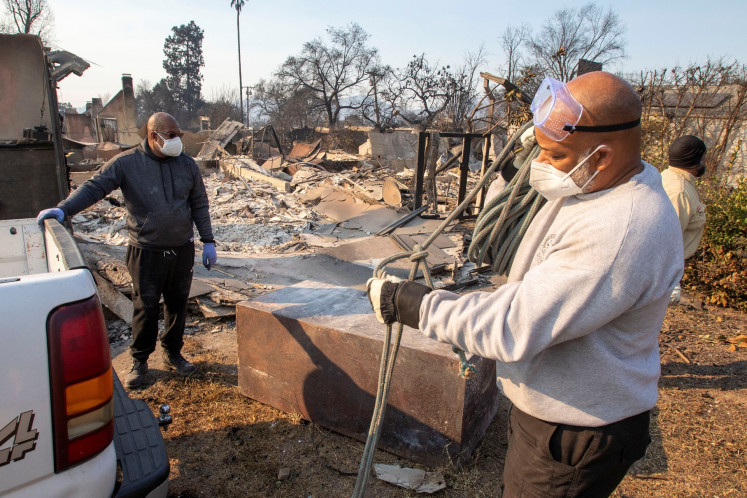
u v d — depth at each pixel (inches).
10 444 52.1
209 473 109.0
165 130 130.3
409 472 108.1
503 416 133.0
